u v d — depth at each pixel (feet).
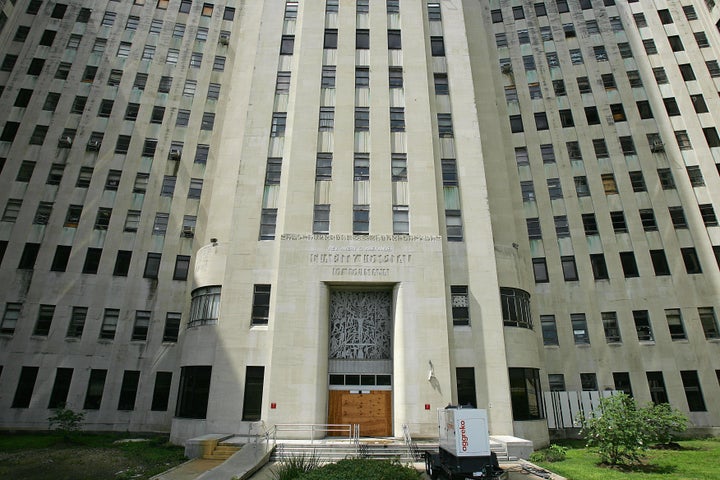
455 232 82.43
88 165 101.71
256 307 77.05
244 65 110.32
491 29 121.19
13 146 100.94
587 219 99.55
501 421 70.69
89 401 86.17
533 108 111.04
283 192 84.07
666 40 112.47
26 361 86.63
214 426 69.67
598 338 90.63
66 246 95.09
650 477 47.16
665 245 95.14
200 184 104.63
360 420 71.82
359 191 83.87
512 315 78.79
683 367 87.10
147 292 94.32
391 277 76.33
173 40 116.57
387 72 93.30
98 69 110.52
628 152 103.71
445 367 71.26
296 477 38.22
